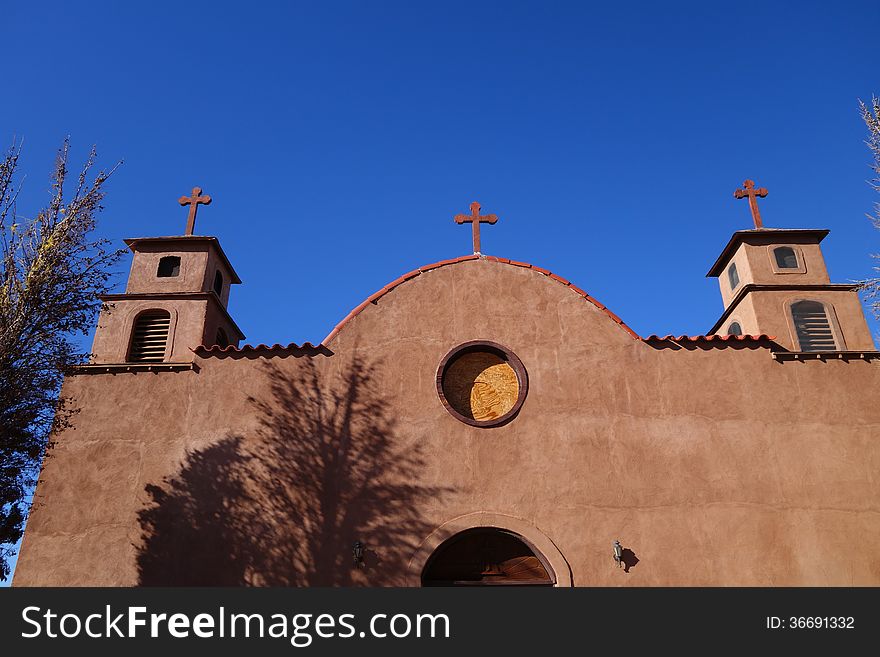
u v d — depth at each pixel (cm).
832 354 1316
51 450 1232
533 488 1202
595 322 1342
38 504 1191
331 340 1327
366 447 1235
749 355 1316
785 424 1259
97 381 1299
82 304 1078
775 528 1177
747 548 1162
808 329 1452
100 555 1155
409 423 1252
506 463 1221
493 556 1185
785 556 1157
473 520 1177
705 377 1296
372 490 1202
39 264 1055
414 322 1343
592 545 1162
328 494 1198
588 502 1193
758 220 1597
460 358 1328
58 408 1087
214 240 1565
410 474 1212
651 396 1278
